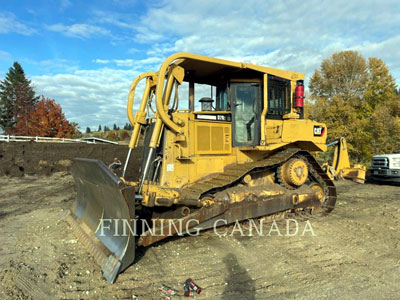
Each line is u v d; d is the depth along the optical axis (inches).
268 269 177.0
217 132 240.1
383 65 1043.3
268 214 257.6
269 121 250.4
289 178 252.1
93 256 189.0
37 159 676.7
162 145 218.1
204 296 146.9
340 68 1100.5
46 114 1326.3
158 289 152.9
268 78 245.6
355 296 146.1
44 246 213.2
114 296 145.9
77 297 144.9
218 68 239.0
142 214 230.1
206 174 231.1
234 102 252.7
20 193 452.1
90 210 225.3
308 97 1159.0
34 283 158.9
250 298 144.9
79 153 745.6
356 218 291.4
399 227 261.6
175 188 214.8
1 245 220.5
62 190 477.7
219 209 213.3
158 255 195.8
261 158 261.0
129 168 644.7
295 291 151.0
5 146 674.2
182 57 203.8
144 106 242.7
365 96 1038.4
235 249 208.1
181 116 219.9
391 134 874.1
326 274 169.9
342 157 395.9
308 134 262.2
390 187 502.0
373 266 181.3
